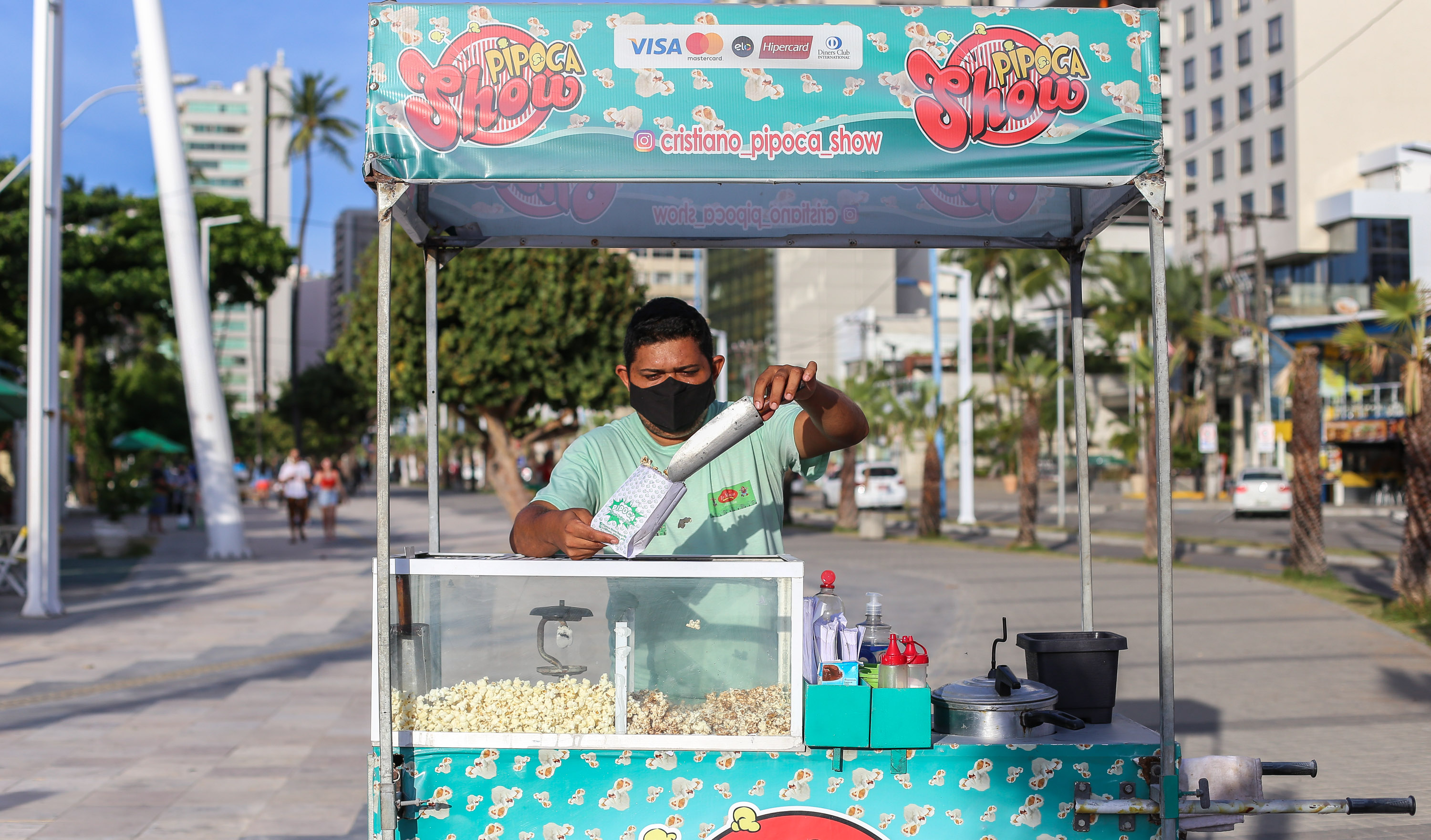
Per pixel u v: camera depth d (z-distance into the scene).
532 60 2.86
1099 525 29.98
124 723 7.48
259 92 150.25
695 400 3.13
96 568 18.66
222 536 20.41
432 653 2.82
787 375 2.79
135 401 50.47
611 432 3.35
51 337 12.70
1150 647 10.41
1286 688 8.57
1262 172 54.44
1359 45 52.25
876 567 18.48
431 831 2.80
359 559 20.61
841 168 2.88
